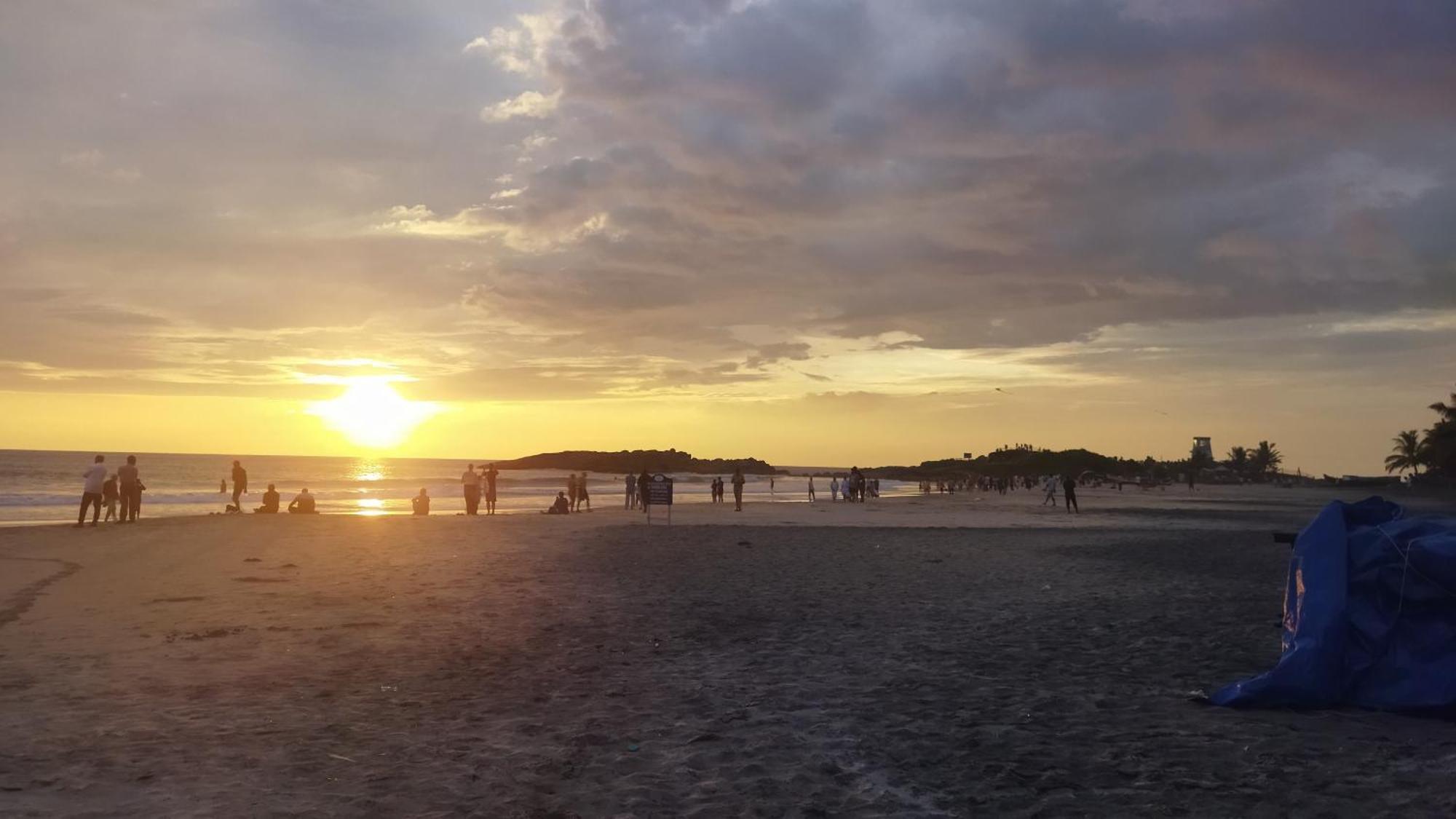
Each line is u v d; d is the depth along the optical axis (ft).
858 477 196.13
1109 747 20.45
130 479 89.71
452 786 17.62
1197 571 58.54
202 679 26.21
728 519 116.88
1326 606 24.72
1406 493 303.48
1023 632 36.06
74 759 18.70
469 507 118.11
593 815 16.24
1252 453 616.39
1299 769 18.71
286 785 17.48
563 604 42.04
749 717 23.08
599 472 624.18
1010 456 565.94
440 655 30.30
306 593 44.16
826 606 42.52
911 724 22.47
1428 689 22.99
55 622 35.27
